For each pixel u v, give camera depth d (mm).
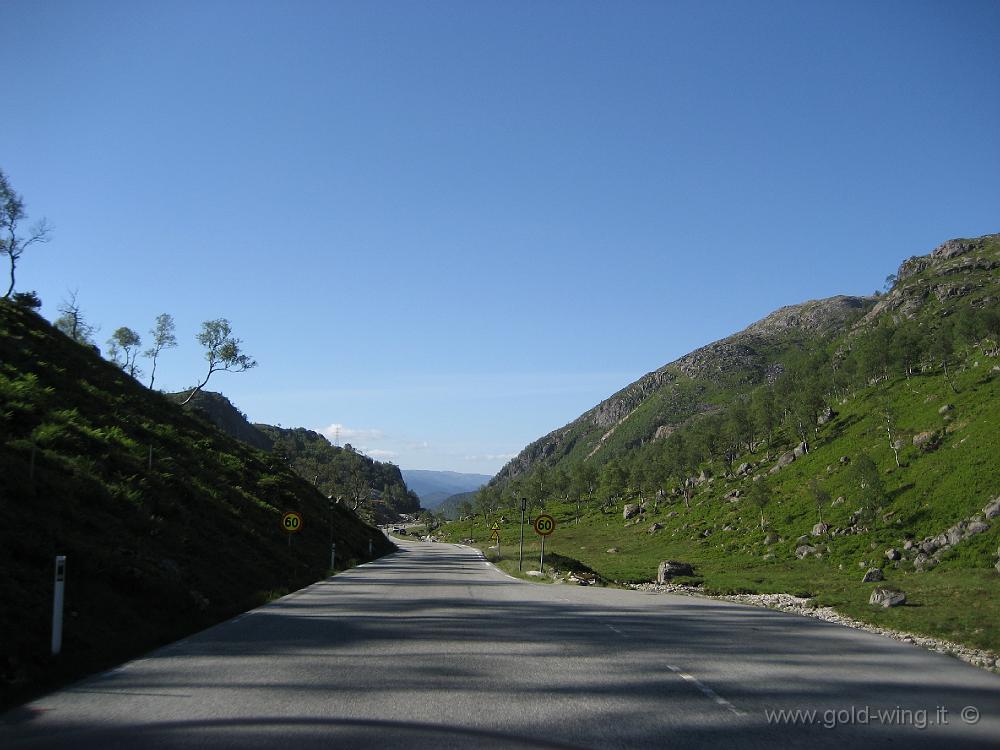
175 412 48344
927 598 23031
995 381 70312
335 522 53188
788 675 9062
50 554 12305
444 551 67750
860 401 94625
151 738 6000
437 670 9016
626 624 14188
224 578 18906
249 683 8211
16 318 37250
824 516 61969
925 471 58125
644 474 114562
